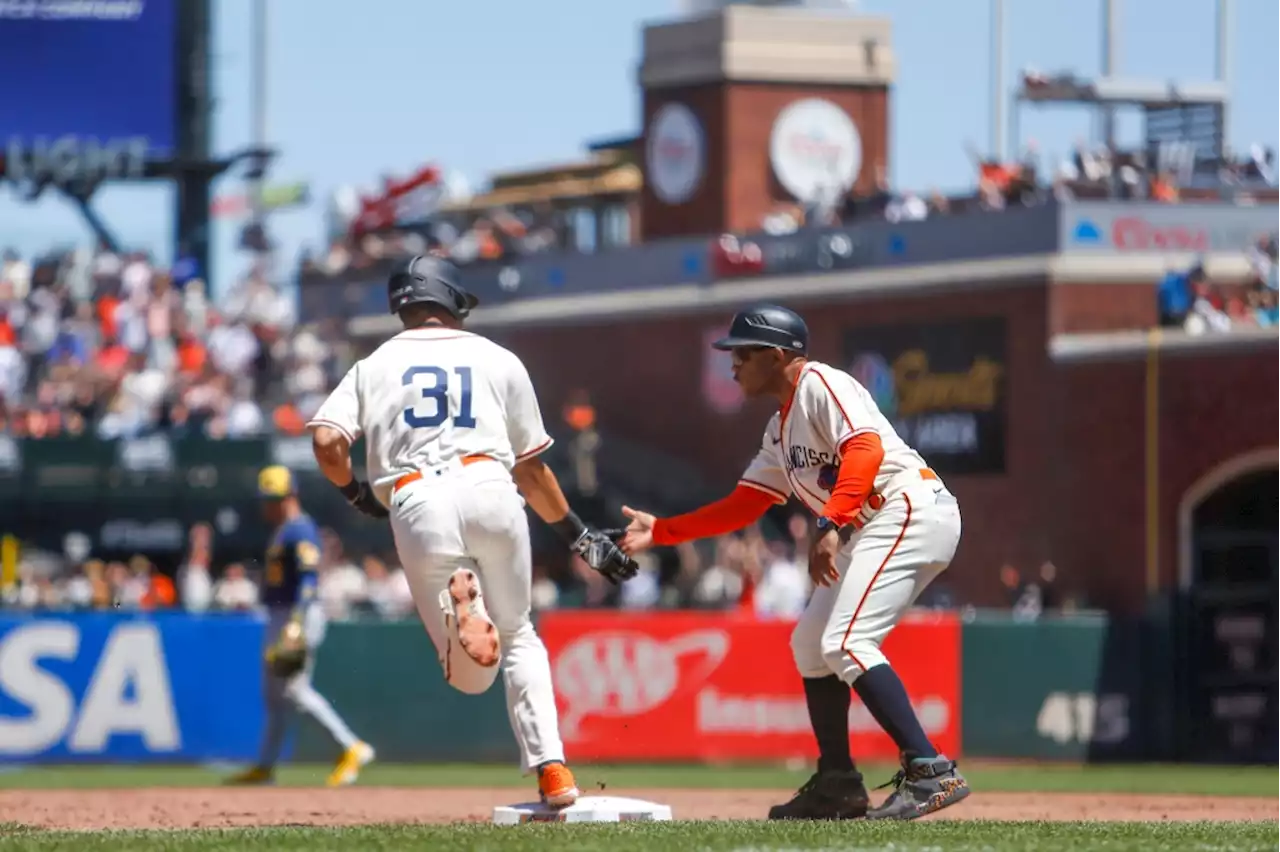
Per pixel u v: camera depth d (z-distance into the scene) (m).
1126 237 48.22
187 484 51.56
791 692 29.77
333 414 13.41
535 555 52.78
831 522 13.72
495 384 13.55
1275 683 35.84
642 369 59.09
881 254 52.09
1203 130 55.47
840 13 63.00
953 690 31.53
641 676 29.42
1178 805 19.30
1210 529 43.50
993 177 51.03
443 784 24.80
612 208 69.94
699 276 57.56
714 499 56.16
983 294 49.00
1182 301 46.03
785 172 62.16
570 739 29.12
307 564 24.30
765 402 55.31
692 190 62.59
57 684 28.00
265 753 24.72
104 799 20.19
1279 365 41.66
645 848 10.93
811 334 53.88
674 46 63.12
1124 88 54.72
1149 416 44.34
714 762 29.47
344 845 11.13
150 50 58.09
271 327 55.28
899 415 51.12
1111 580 45.16
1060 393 46.66
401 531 13.31
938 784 14.04
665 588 50.31
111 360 53.81
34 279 55.38
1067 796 21.16
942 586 49.62
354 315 65.75
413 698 29.44
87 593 41.59
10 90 57.62
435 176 65.81
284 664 24.27
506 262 63.84
